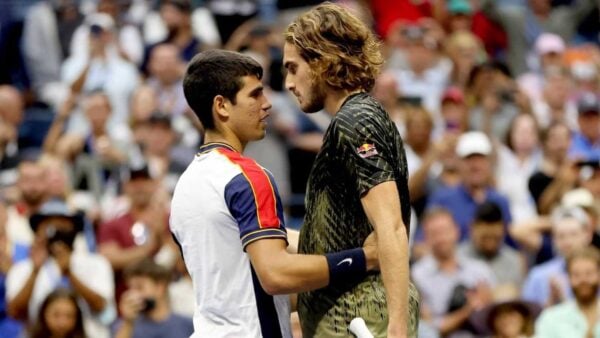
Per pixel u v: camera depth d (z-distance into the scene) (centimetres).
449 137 3838
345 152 1633
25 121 4509
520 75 5262
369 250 1653
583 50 5366
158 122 3900
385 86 4206
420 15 5241
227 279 1702
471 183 3712
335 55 1670
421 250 3478
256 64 1748
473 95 4488
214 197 1695
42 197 3478
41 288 3133
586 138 4325
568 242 3312
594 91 4997
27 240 3425
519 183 4034
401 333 1572
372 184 1609
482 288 3291
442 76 4672
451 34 5162
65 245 3144
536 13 5531
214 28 4978
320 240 1686
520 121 4147
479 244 3428
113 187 3928
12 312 3125
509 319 3095
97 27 4469
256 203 1670
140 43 4841
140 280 3023
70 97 4319
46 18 4969
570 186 3869
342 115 1645
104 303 3184
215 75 1730
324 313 1691
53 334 2959
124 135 4112
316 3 5178
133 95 4350
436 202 3725
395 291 1582
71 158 3984
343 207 1669
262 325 1698
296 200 3959
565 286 3203
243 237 1667
